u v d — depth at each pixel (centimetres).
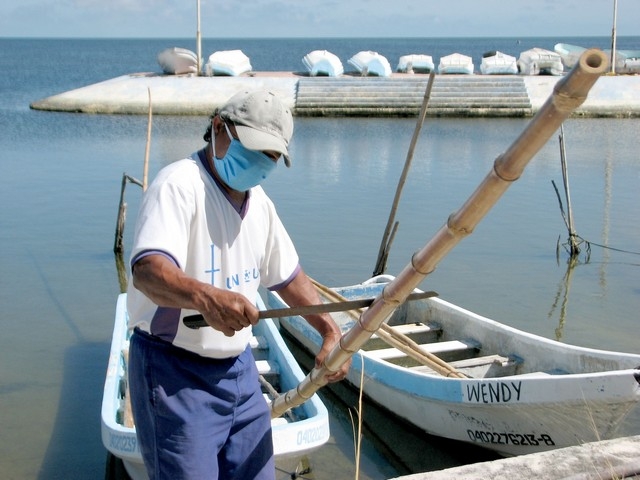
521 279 1057
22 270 1072
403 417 643
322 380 310
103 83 3167
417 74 3416
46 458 592
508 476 304
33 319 886
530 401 521
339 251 1184
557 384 505
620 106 2959
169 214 243
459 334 740
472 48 17088
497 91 3045
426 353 596
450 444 620
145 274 234
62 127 2605
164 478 254
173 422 254
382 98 3009
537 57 3288
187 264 253
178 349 256
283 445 473
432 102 3002
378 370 651
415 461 605
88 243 1216
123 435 480
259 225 271
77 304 940
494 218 1411
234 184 254
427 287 1023
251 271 268
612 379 480
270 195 1593
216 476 258
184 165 254
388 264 1120
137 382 260
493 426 564
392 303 256
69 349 799
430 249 235
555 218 1412
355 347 282
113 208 1455
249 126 247
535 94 3047
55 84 5062
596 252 1192
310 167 1928
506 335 675
